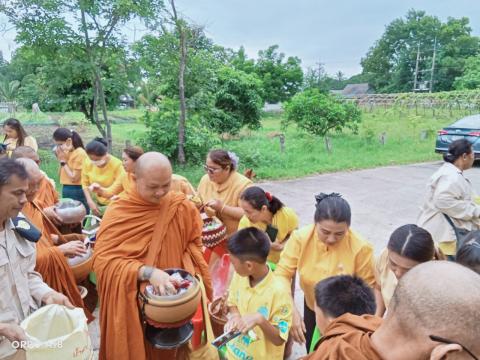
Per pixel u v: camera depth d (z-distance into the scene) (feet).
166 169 7.87
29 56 30.35
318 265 8.56
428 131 60.95
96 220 13.48
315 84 182.29
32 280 7.85
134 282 7.89
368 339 3.89
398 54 228.43
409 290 3.52
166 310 7.23
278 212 10.69
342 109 55.67
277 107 136.56
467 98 104.22
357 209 25.68
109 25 29.53
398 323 3.58
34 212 10.03
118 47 31.22
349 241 8.46
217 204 12.12
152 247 8.33
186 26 32.04
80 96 35.09
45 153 37.22
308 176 35.91
